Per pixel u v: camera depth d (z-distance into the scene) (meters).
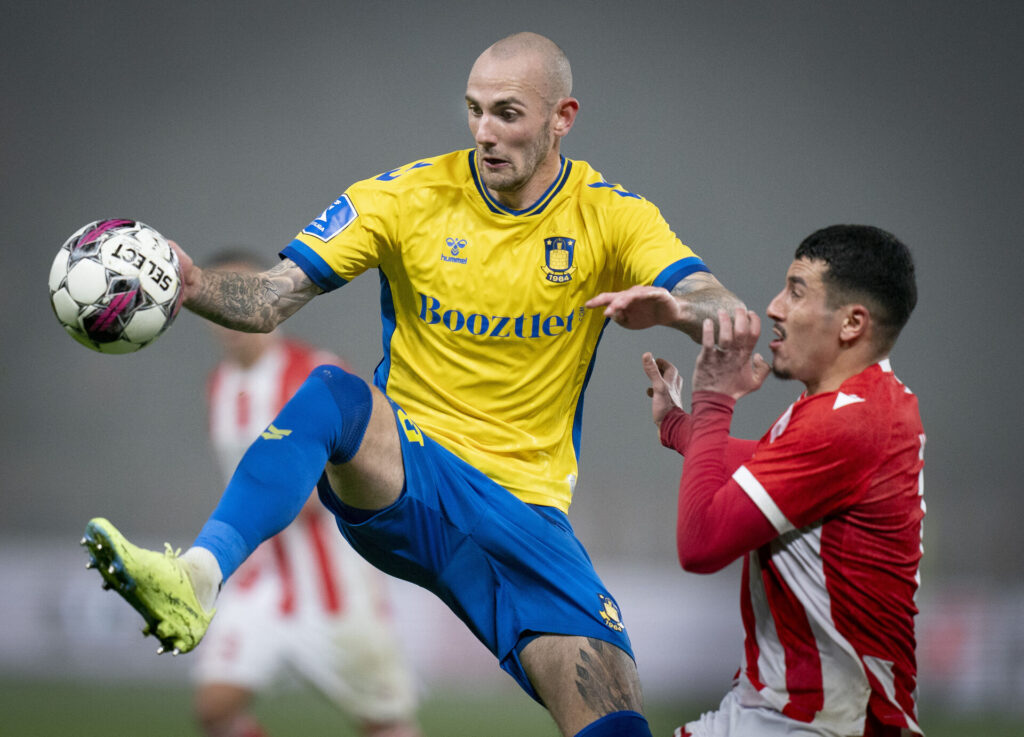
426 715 30.47
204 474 63.91
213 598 10.06
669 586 39.53
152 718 28.83
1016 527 53.09
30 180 85.56
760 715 11.37
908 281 11.28
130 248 10.68
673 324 11.59
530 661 12.66
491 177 12.59
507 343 12.98
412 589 36.47
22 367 71.25
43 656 38.28
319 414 11.24
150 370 68.31
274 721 29.16
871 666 11.10
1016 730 31.22
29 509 59.09
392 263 13.20
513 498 12.93
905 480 11.11
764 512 10.84
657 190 87.44
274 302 12.24
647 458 67.19
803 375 11.57
